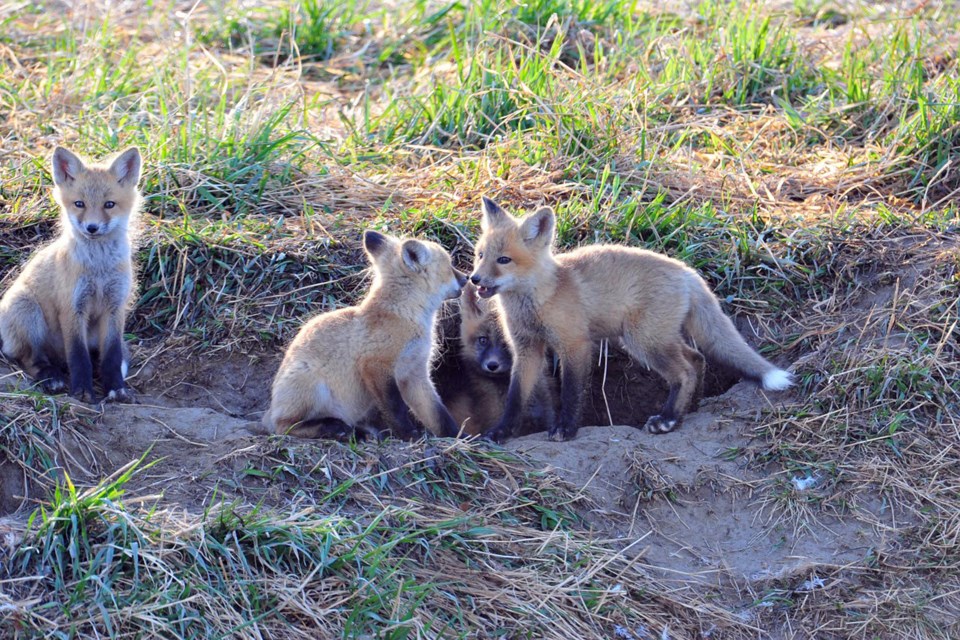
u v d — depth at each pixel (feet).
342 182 45.09
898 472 31.89
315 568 25.93
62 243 34.04
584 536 29.71
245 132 46.24
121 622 23.95
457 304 41.09
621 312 35.55
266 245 39.86
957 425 32.96
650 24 61.93
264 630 24.75
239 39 65.77
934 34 58.03
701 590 29.07
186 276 38.75
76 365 33.12
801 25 67.92
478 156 46.85
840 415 33.53
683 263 37.09
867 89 52.37
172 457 29.86
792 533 30.71
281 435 30.71
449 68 56.29
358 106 55.98
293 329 37.52
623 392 39.78
